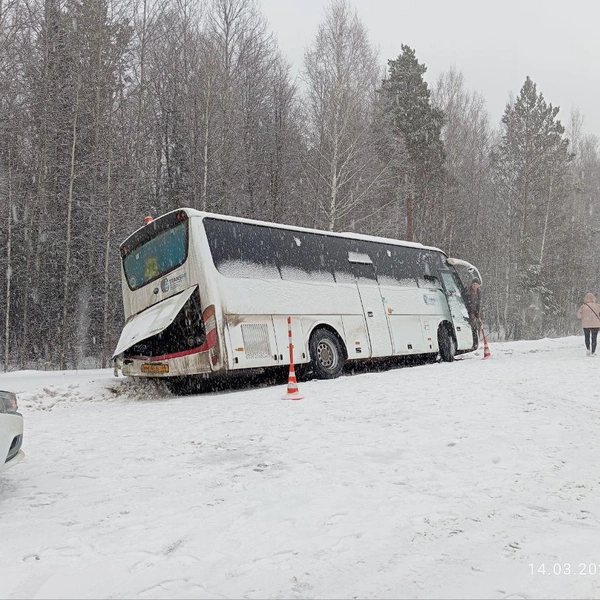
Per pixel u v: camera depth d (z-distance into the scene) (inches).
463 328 695.1
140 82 1154.0
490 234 1892.2
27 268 1053.8
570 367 483.5
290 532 146.5
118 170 1029.2
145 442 264.4
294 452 229.3
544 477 190.9
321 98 1119.6
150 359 458.3
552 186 1747.0
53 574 125.6
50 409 416.5
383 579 120.9
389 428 265.4
